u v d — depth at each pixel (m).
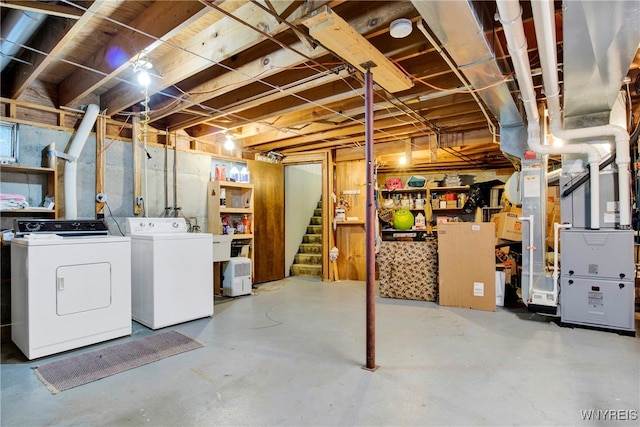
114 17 2.54
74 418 1.92
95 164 3.98
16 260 2.94
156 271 3.45
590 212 3.52
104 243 3.10
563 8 1.71
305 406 2.03
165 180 4.72
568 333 3.28
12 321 3.03
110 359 2.70
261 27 2.36
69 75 3.54
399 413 1.95
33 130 3.54
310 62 3.01
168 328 3.47
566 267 3.50
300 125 5.01
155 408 2.02
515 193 4.97
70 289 2.89
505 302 4.48
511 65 2.91
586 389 2.20
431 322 3.63
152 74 3.10
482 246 4.16
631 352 2.80
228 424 1.86
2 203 3.12
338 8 2.46
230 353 2.82
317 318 3.80
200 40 2.83
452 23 1.87
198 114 4.11
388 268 4.81
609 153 3.46
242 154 5.86
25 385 2.30
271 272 6.06
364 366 2.55
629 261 3.24
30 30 2.43
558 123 3.28
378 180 8.09
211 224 5.11
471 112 4.45
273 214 6.14
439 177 7.95
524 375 2.39
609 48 2.07
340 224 6.33
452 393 2.16
